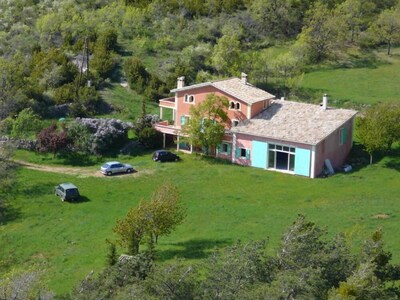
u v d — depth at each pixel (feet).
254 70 311.06
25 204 202.49
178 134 244.83
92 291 109.60
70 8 371.56
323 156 224.53
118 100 286.46
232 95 238.07
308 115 236.43
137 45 336.90
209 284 103.50
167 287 102.83
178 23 367.25
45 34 345.10
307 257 110.11
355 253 133.39
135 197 207.92
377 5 399.85
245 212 189.88
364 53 347.15
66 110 275.39
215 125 236.43
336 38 348.79
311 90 301.43
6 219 193.47
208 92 243.19
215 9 383.24
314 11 365.20
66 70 297.94
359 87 304.09
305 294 98.99
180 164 235.81
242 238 169.58
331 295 101.35
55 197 207.51
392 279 119.65
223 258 112.37
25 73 304.91
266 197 203.00
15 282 116.06
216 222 182.80
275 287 98.99
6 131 252.62
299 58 328.70
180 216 168.76
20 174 225.15
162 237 174.70
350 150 241.14
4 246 176.76
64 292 146.30
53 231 184.65
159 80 299.38
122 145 250.98
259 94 244.63
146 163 236.84
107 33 329.93
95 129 249.96
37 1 391.24
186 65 317.01
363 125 226.99
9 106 268.21
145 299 98.99
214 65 317.63
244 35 361.71
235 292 100.83
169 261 156.04
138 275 114.52
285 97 294.66
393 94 293.02
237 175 224.12
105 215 194.18
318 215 183.21
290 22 371.35
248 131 232.53
